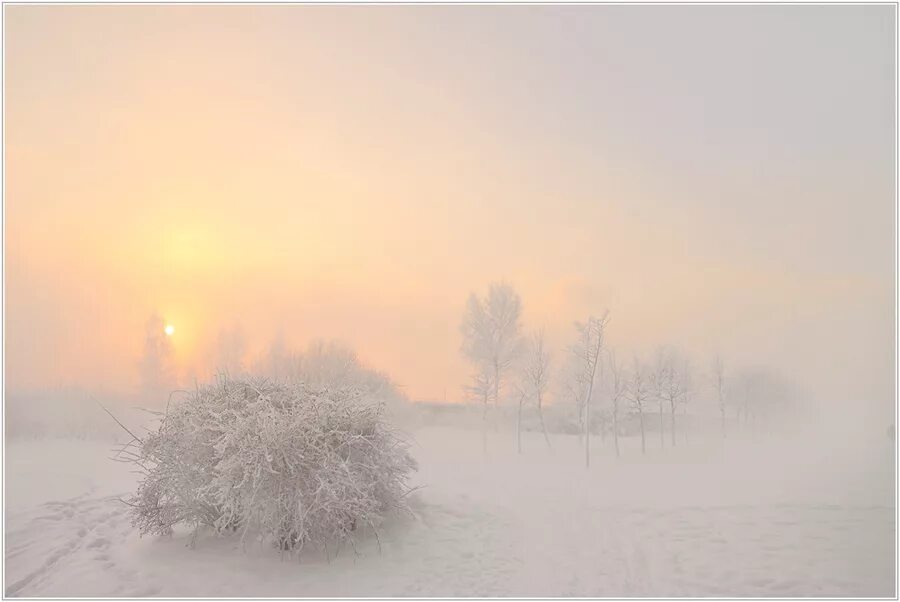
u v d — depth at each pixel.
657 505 9.04
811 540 6.74
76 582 5.71
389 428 7.82
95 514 8.48
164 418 7.08
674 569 6.11
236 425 6.39
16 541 7.06
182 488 6.65
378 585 5.76
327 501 6.23
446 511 8.52
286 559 6.33
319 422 6.70
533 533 7.59
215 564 6.18
